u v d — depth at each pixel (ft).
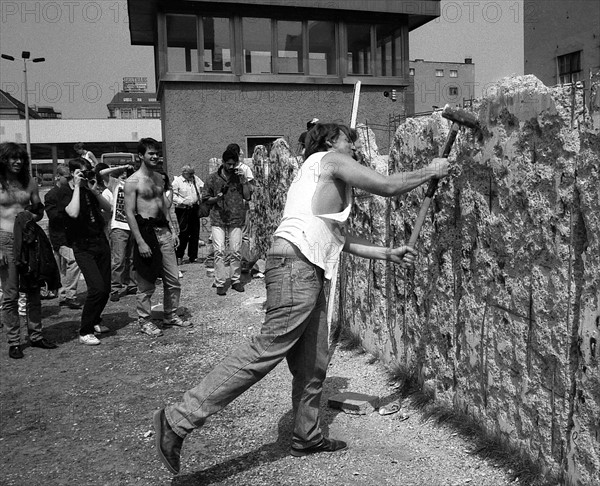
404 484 10.50
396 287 15.02
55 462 12.30
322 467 11.34
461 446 11.45
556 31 49.78
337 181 10.87
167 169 49.47
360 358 16.88
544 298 9.48
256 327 21.39
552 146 9.16
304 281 10.62
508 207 10.30
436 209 12.77
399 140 14.38
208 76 48.98
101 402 15.48
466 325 11.82
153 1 48.03
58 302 27.76
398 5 51.52
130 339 21.04
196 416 10.49
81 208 20.22
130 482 11.29
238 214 27.04
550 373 9.43
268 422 13.52
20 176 19.97
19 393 16.40
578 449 8.79
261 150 31.94
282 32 50.37
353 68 52.44
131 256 28.32
